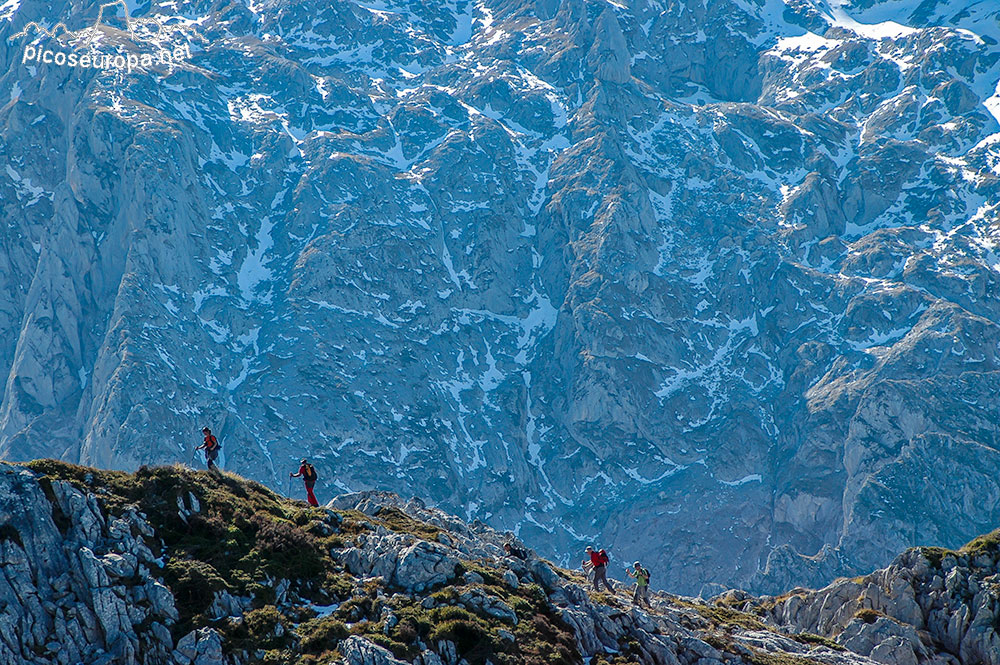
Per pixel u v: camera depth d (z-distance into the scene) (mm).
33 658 190125
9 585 195250
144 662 194500
